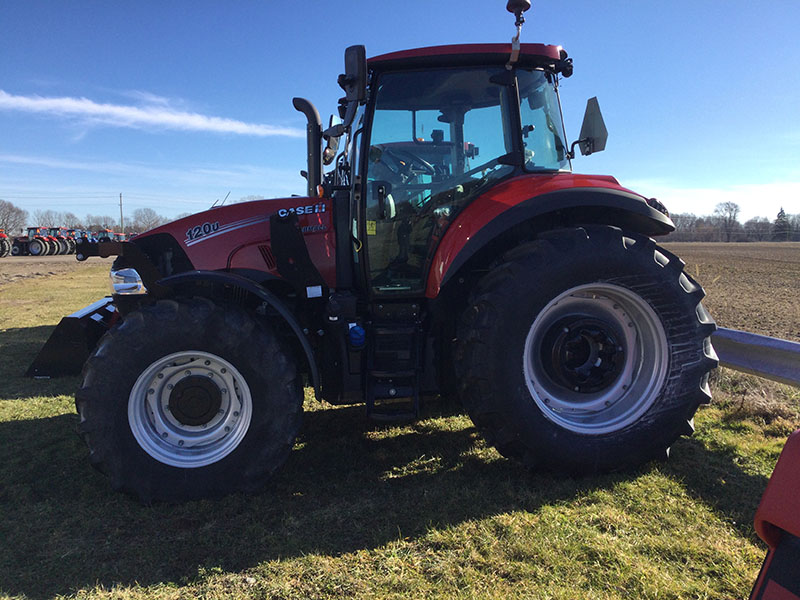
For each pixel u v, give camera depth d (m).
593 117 3.44
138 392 2.57
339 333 2.93
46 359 4.83
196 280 2.69
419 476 2.82
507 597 1.83
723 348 3.80
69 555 2.17
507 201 2.84
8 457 3.15
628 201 2.83
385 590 1.90
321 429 3.57
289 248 2.99
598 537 2.17
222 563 2.09
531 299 2.63
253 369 2.60
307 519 2.40
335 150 3.60
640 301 2.77
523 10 2.85
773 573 1.11
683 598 1.82
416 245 3.08
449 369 3.17
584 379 2.83
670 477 2.71
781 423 3.33
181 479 2.57
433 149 3.07
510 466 2.90
